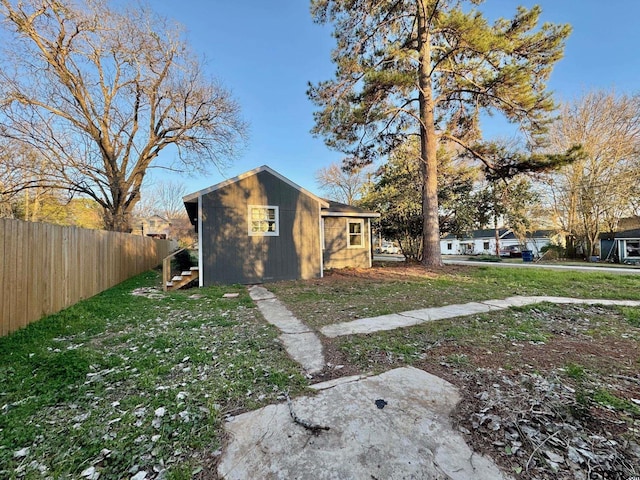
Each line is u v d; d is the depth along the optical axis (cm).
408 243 1511
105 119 1301
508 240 3278
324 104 1006
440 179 1411
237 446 181
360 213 1263
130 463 170
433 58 1098
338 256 1283
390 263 1506
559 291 669
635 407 206
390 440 180
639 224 1938
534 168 993
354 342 352
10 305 398
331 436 185
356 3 975
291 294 689
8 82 1021
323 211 1205
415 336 371
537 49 875
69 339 387
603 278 848
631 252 1916
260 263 905
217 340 374
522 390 233
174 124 1436
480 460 163
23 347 350
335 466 162
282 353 328
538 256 2381
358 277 954
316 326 428
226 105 1430
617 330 390
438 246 1104
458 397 225
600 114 1772
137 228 3228
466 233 1491
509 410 206
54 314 493
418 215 1376
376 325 421
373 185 1653
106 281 783
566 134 1856
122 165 1399
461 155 1323
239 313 518
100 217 2055
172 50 1281
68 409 224
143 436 192
